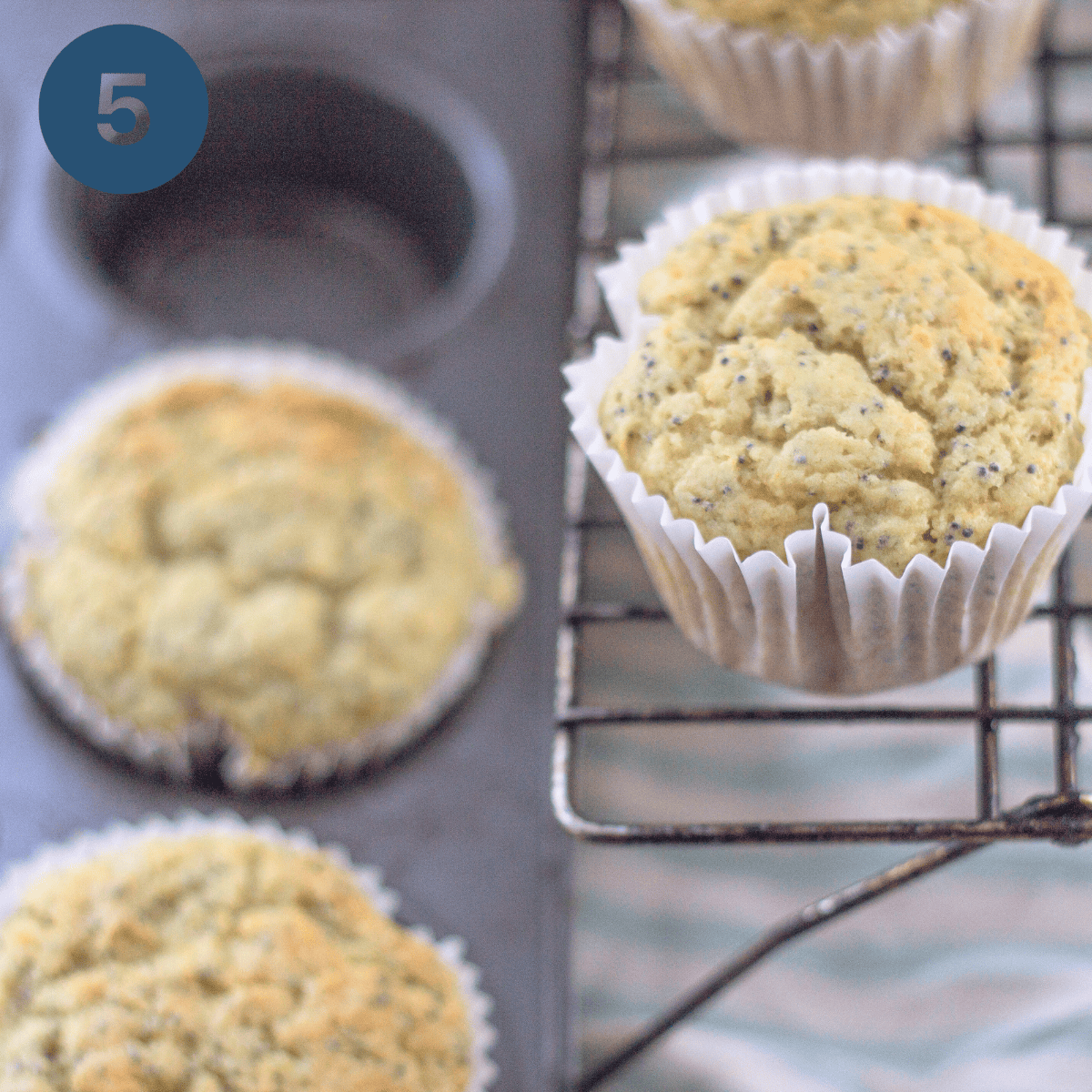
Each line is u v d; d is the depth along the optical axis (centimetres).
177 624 44
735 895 44
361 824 44
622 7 46
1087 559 45
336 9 49
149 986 40
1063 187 46
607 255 44
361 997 40
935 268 39
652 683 45
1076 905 44
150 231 50
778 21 42
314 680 44
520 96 49
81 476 45
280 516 44
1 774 44
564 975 43
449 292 48
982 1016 43
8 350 47
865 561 38
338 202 50
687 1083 43
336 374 46
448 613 44
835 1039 43
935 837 37
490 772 45
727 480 39
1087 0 47
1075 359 39
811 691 41
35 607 44
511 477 46
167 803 44
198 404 45
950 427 38
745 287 39
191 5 49
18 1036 40
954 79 43
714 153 47
